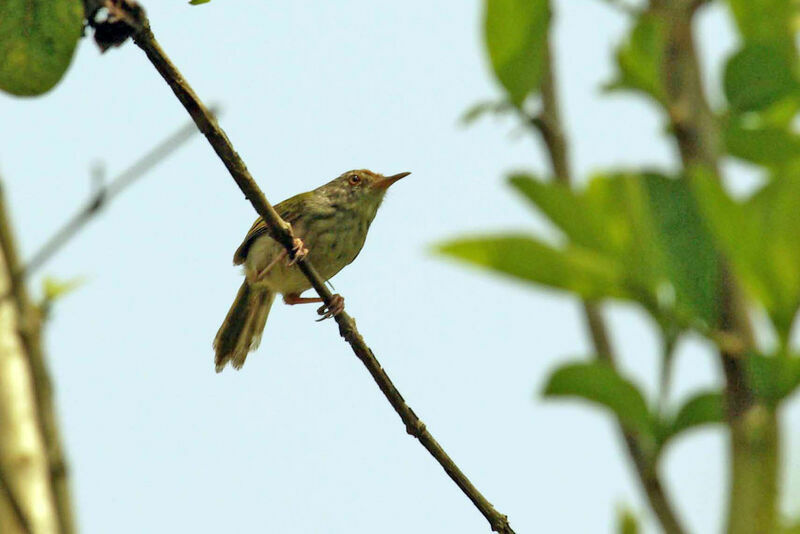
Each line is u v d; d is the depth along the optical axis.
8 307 5.82
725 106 7.83
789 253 5.56
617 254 5.89
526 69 7.66
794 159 7.59
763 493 5.78
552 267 5.79
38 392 5.75
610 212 6.00
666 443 6.39
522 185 5.90
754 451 5.80
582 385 6.43
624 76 8.25
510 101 7.75
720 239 5.63
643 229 5.90
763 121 7.92
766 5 8.67
